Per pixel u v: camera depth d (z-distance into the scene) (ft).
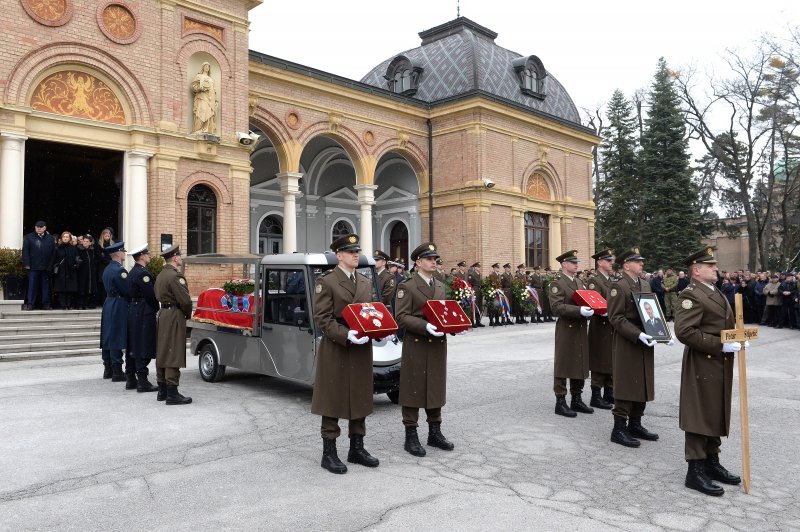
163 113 49.52
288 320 27.04
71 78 45.34
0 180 42.06
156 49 49.29
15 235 42.42
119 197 50.16
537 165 87.35
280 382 31.19
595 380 26.00
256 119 63.52
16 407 24.68
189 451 19.03
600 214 122.01
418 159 81.10
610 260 26.73
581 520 13.66
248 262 29.43
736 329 15.65
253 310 28.81
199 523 13.44
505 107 80.23
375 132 75.66
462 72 82.07
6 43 41.75
